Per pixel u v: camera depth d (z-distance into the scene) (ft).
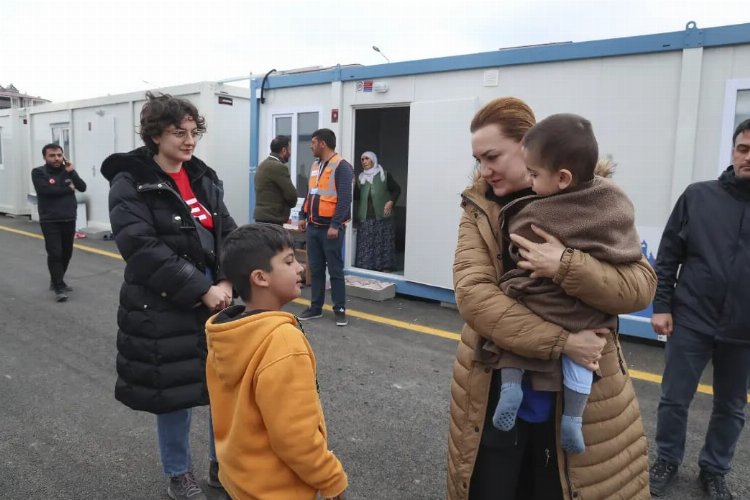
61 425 11.59
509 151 5.64
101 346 16.40
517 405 5.26
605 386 5.44
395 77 21.48
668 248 9.45
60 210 21.29
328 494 5.24
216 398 5.57
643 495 5.80
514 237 5.19
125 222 7.93
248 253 5.41
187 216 8.29
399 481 9.71
